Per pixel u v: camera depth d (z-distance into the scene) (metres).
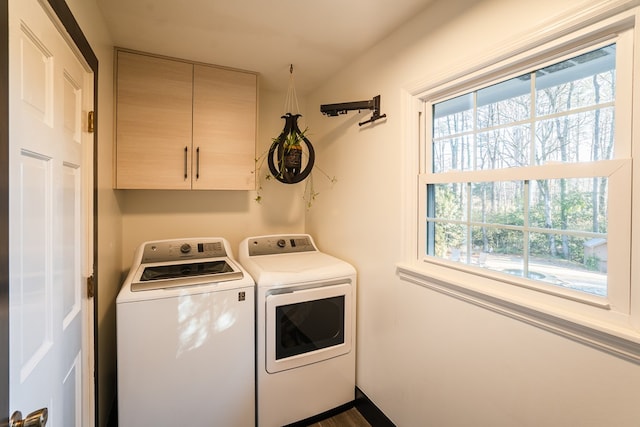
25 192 0.72
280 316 1.71
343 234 2.14
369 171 1.86
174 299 1.49
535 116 1.09
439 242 1.51
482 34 1.19
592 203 0.94
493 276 1.20
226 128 2.09
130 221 2.18
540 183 1.08
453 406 1.34
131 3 1.40
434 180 1.48
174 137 1.95
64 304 0.99
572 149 0.99
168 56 1.93
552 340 0.99
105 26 1.57
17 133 0.66
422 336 1.50
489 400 1.19
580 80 0.96
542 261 1.08
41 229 0.81
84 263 1.23
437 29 1.39
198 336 1.53
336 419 1.88
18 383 0.67
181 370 1.50
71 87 1.07
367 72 1.86
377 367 1.81
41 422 0.67
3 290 0.55
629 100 0.84
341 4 1.42
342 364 1.90
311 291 1.77
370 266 1.86
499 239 1.22
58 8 0.87
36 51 0.77
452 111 1.43
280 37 1.71
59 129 0.94
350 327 1.91
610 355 0.86
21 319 0.69
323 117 2.39
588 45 0.93
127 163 1.83
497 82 1.20
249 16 1.51
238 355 1.62
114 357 1.78
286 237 2.34
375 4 1.42
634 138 0.82
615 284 0.87
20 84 0.68
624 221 0.85
